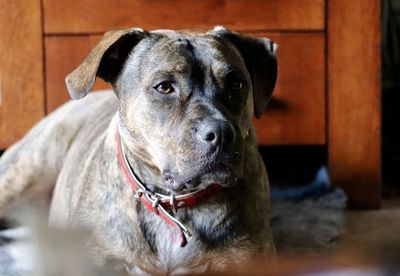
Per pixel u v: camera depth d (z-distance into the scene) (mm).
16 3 3043
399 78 3920
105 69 2270
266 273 2230
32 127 3113
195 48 2162
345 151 3131
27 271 2363
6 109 3105
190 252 2186
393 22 3906
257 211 2264
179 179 2043
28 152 2967
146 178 2193
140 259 2199
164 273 2207
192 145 1991
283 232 2732
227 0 3027
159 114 2107
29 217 2951
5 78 3084
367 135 3123
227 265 2203
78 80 2199
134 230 2203
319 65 3074
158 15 3033
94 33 3051
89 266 2252
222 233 2189
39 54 3072
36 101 3100
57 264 2355
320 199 3031
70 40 3061
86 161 2523
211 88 2115
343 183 3154
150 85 2131
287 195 3115
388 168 3734
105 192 2271
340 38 3062
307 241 2668
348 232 2816
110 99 2932
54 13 3043
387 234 2758
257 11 3031
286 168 3660
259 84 2359
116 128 2330
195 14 3033
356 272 2369
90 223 2277
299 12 3037
